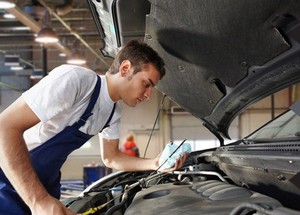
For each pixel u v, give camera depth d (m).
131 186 1.86
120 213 1.54
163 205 1.32
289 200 1.33
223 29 1.33
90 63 11.57
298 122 1.83
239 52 1.45
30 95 1.31
